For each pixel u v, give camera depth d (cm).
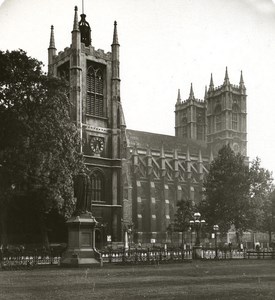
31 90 4591
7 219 5031
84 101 9019
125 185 11350
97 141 8988
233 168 7469
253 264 3634
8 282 2078
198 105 17300
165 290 1769
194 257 4700
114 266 3309
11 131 3731
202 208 7675
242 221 7100
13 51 4538
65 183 5294
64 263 3192
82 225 3228
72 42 8938
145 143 14838
